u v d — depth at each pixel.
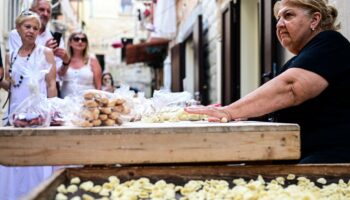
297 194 1.42
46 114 1.93
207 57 9.51
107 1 25.88
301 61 2.06
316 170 1.76
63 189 1.47
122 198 1.40
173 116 2.60
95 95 1.73
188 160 1.64
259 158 1.66
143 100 2.96
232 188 1.62
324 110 2.13
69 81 4.14
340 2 3.14
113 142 1.62
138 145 1.62
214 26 8.45
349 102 2.14
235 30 6.77
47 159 1.60
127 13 25.95
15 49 3.21
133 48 17.69
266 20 5.11
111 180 1.60
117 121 1.78
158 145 1.63
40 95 2.04
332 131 2.11
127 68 24.70
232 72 6.73
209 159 1.65
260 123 1.87
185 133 1.64
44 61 3.02
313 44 2.16
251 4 6.71
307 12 2.30
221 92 7.46
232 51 6.74
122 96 1.94
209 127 1.65
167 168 1.68
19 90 2.94
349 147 2.08
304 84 2.00
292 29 2.32
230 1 6.75
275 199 1.40
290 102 2.00
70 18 14.47
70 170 1.63
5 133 1.59
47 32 3.72
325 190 1.59
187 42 12.33
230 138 1.65
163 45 17.14
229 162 1.75
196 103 3.32
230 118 1.98
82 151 1.61
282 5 2.40
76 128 1.63
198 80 9.19
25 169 2.84
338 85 2.10
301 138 2.17
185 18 11.73
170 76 15.12
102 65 25.06
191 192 1.53
